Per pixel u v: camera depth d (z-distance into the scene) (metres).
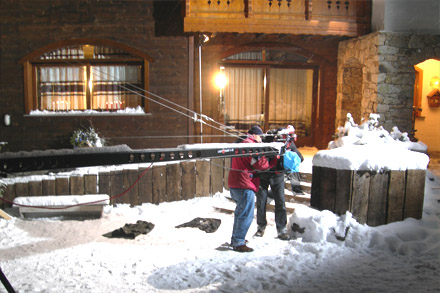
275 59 10.79
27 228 6.21
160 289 4.23
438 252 5.05
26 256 5.12
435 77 12.03
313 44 10.75
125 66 10.02
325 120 11.11
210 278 4.44
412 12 9.09
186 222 6.50
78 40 9.62
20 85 9.70
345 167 5.55
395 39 9.04
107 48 9.86
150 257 5.08
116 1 9.59
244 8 9.10
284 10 9.23
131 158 3.57
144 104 9.98
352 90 10.71
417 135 12.19
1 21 9.53
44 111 9.96
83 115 9.77
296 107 11.23
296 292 4.12
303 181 7.65
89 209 6.70
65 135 9.78
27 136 9.77
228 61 10.54
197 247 5.42
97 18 9.60
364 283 4.32
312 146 11.31
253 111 10.98
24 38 9.59
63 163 3.27
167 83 9.86
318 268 4.70
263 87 10.94
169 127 9.98
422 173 5.87
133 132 9.89
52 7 9.53
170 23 9.70
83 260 4.99
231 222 6.48
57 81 9.98
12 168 3.12
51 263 4.90
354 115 10.74
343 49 10.62
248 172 5.14
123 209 7.07
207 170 7.59
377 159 5.63
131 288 4.24
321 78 10.97
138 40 9.71
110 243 5.59
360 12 9.58
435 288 4.18
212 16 9.02
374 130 8.16
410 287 4.20
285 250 5.22
